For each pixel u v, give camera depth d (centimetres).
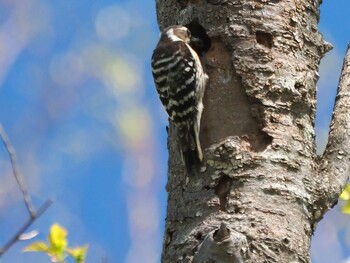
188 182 1041
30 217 753
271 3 1112
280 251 974
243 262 911
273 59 1084
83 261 1006
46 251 1005
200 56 1195
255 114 1061
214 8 1118
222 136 1061
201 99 1095
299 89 1081
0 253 716
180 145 1095
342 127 1132
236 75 1084
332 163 1090
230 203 1002
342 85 1187
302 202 1020
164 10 1232
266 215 992
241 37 1094
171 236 1034
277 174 1020
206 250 907
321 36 1145
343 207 1164
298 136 1059
